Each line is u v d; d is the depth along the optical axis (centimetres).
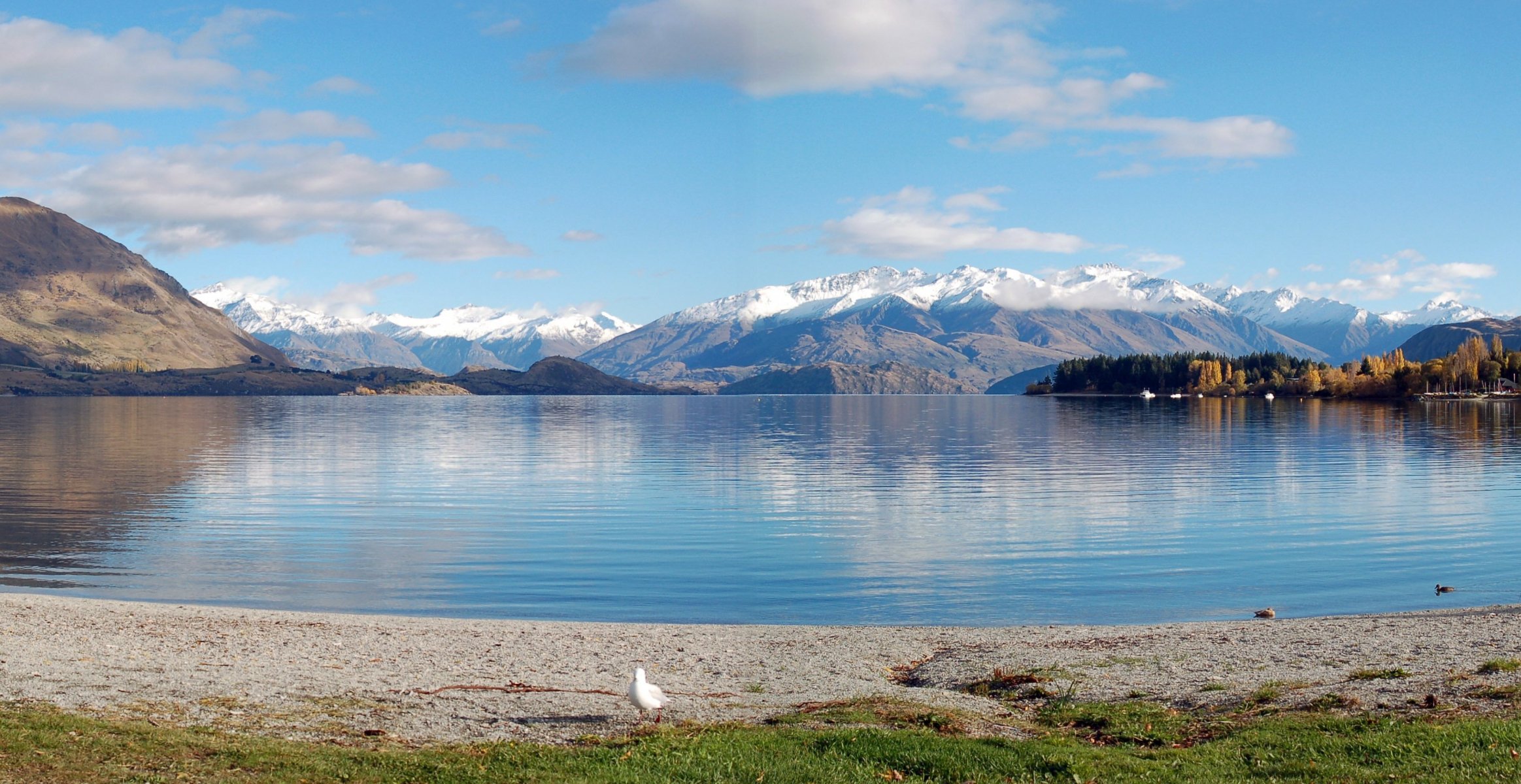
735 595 4953
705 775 1984
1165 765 2064
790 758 2111
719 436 19325
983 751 2142
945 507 8350
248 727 2369
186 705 2564
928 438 18200
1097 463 12594
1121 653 3350
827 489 9769
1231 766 2042
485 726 2480
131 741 2123
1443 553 5997
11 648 3228
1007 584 5197
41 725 2186
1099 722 2522
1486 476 10438
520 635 3778
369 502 8681
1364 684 2709
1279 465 11862
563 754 2164
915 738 2245
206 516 7731
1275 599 4803
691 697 2855
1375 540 6469
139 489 9600
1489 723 2173
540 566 5709
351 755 2130
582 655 3453
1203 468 11681
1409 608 4575
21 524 7281
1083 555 6016
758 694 2919
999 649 3506
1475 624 3528
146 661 3133
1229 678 2930
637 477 11100
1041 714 2659
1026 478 10794
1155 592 4991
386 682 2969
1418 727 2195
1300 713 2464
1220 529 6988
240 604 4688
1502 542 6369
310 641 3562
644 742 2262
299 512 7981
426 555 6034
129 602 4391
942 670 3247
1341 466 11612
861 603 4794
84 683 2789
